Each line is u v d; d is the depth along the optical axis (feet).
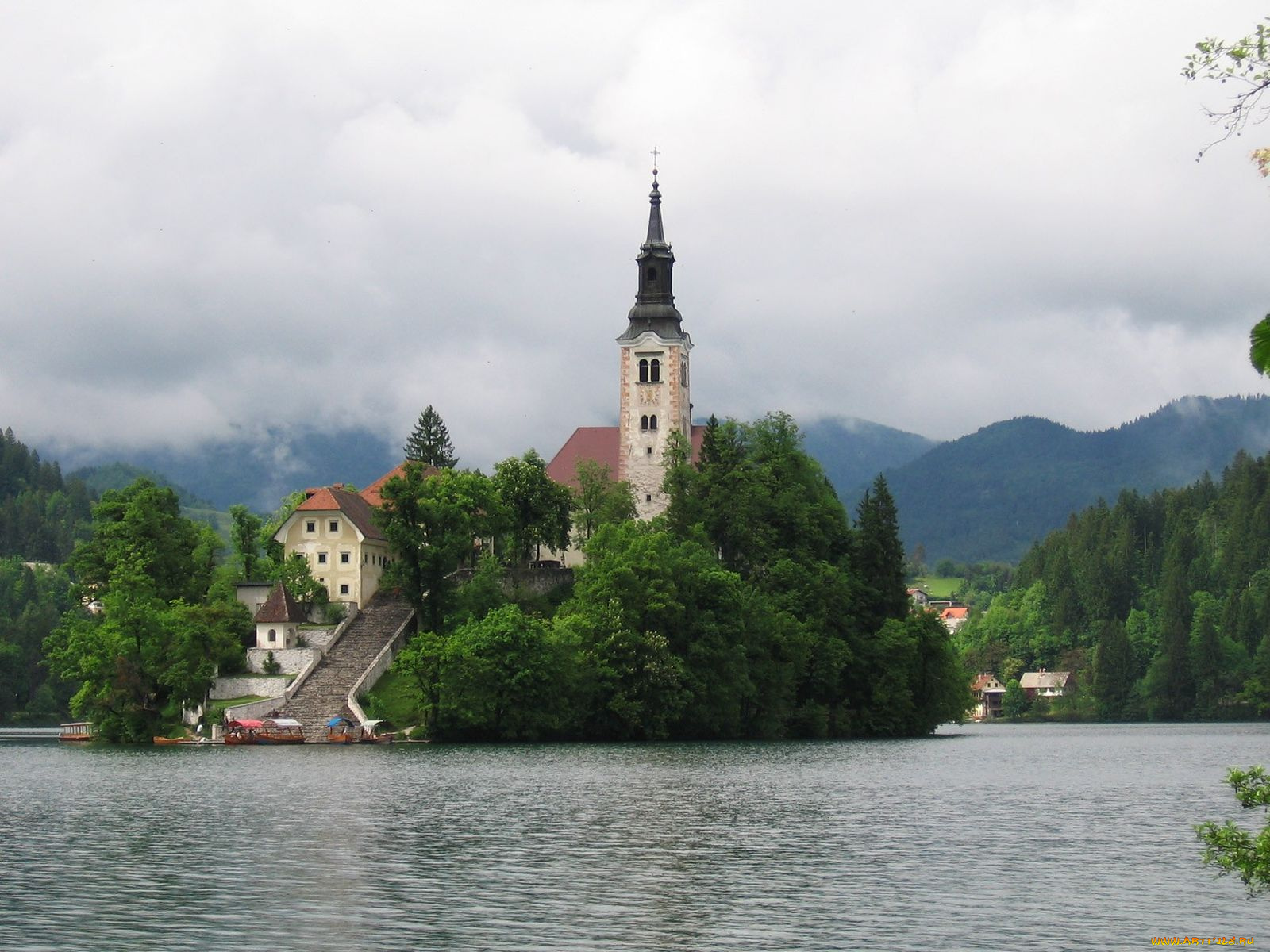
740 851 259.60
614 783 385.50
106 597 598.75
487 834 281.33
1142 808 333.01
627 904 211.20
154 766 453.17
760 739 628.69
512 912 205.77
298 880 230.68
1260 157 114.52
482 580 624.59
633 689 586.04
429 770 428.97
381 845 266.98
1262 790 150.82
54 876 234.38
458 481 632.79
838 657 648.79
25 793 363.56
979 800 349.61
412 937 191.31
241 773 420.36
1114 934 193.36
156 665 586.86
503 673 561.02
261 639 614.75
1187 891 221.25
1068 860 250.37
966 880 230.68
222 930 195.21
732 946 186.09
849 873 236.63
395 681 604.49
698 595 615.16
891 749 566.36
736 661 611.06
